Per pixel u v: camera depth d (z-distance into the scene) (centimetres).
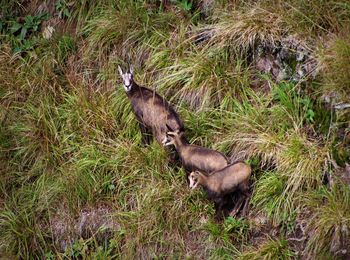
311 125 2453
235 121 2516
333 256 2219
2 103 2814
